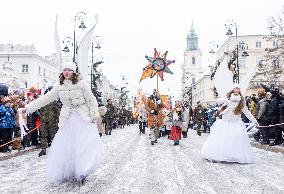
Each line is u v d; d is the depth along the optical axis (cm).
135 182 607
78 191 534
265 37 3841
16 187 564
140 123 2223
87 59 641
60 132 590
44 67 6725
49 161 584
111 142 1521
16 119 1141
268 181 624
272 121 1265
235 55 2372
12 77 3766
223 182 613
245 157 853
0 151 1014
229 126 877
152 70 2598
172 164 830
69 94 591
